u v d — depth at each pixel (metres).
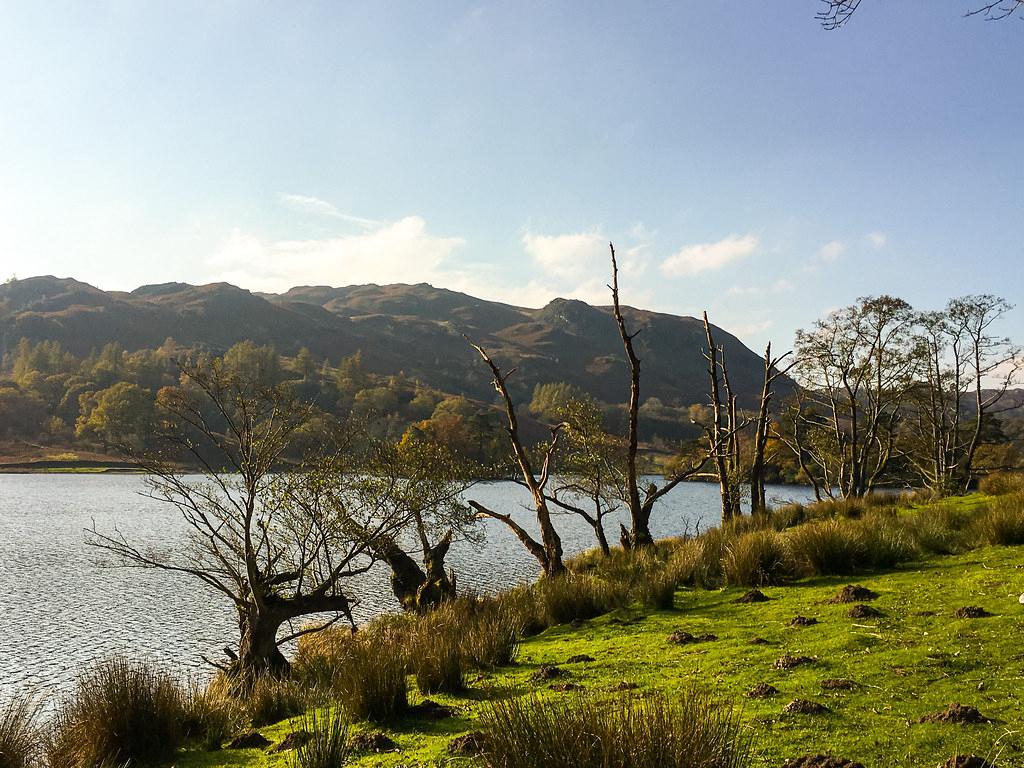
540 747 3.68
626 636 9.79
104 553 37.34
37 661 19.36
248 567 13.16
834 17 6.46
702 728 3.68
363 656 8.12
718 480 28.11
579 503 62.03
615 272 21.25
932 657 6.61
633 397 21.39
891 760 4.42
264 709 8.39
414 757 5.49
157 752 7.02
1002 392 40.34
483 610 13.06
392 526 16.36
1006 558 11.48
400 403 151.50
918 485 49.75
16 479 96.81
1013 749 4.41
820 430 43.34
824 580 11.95
